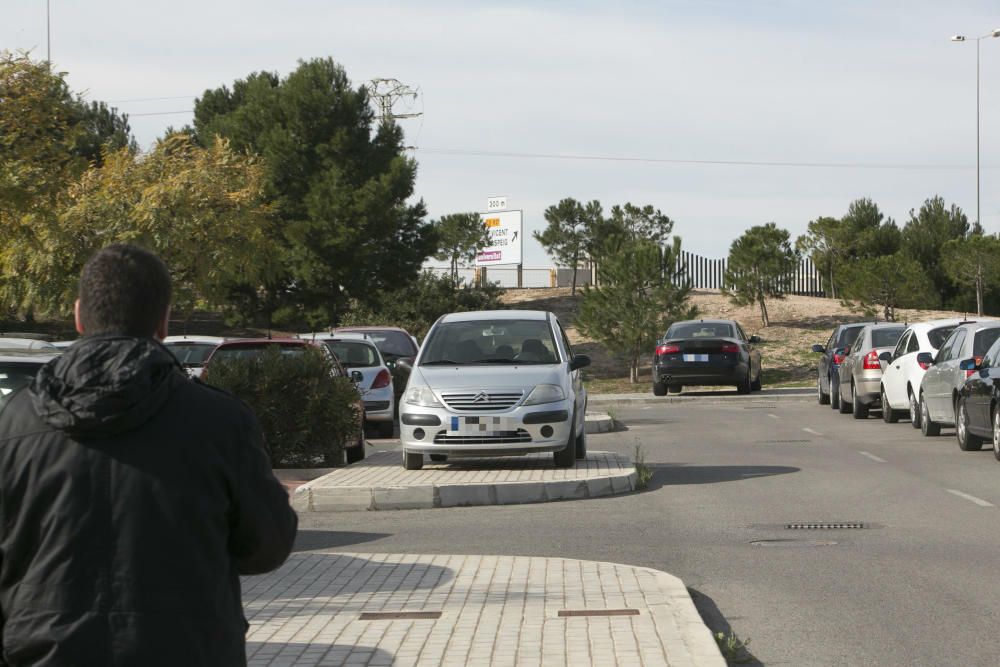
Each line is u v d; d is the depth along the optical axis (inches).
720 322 2677.2
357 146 4015.8
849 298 3937.0
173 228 2336.4
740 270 4010.8
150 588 241.4
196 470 248.4
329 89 4001.0
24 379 768.9
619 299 3260.3
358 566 738.8
